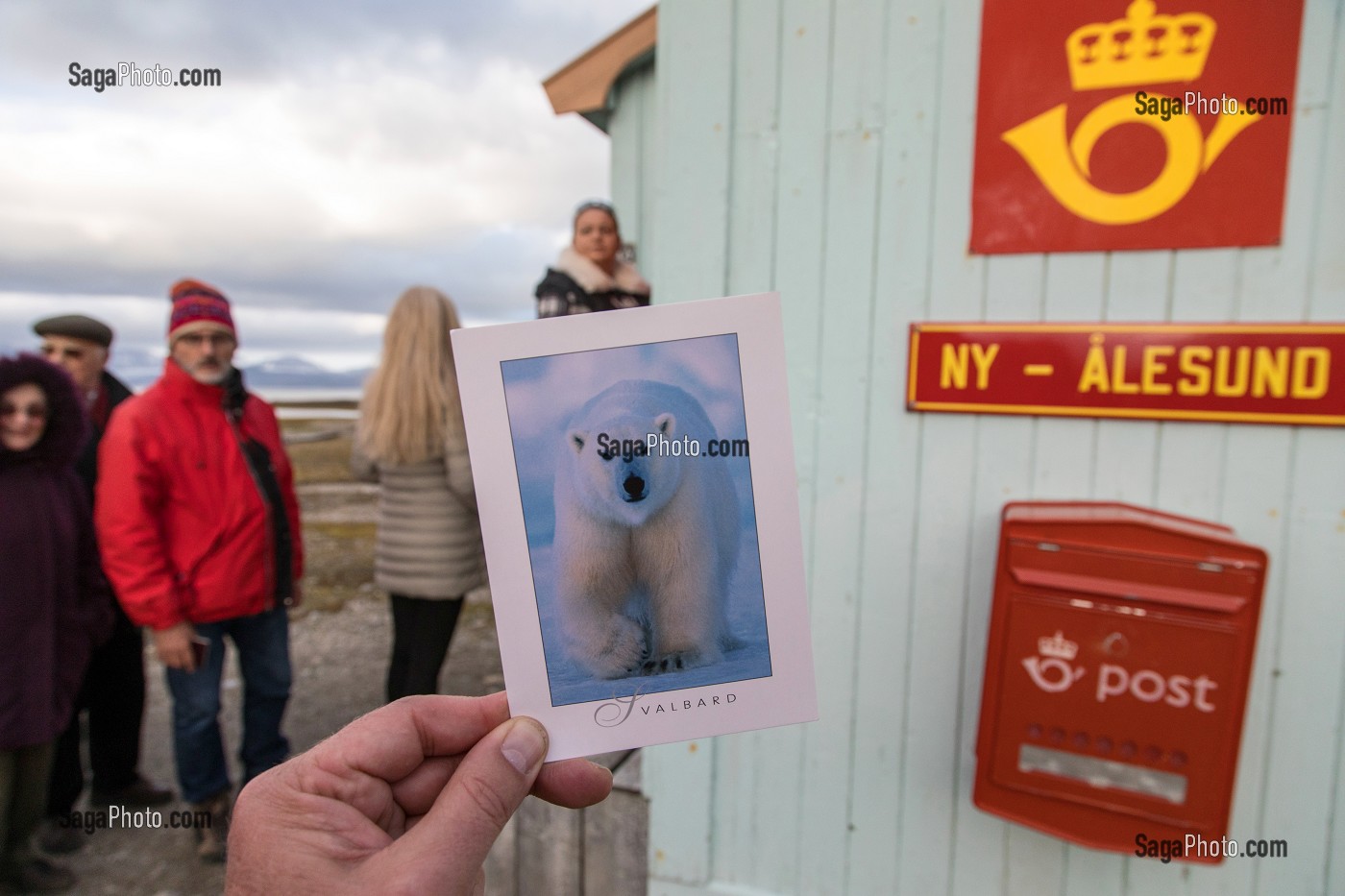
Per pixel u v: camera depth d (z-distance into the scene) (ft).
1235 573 3.96
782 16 5.24
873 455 5.27
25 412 5.93
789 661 2.22
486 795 2.14
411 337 7.47
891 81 5.03
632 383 2.17
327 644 12.93
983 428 4.99
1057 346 4.75
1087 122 4.59
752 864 5.80
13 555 5.91
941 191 4.97
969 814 5.19
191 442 6.66
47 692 6.14
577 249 9.80
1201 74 4.34
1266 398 4.33
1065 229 4.70
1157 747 4.13
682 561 2.21
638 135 11.66
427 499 7.69
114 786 8.24
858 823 5.49
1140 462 4.66
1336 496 4.28
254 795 2.29
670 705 2.22
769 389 2.18
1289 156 4.23
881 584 5.31
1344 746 4.37
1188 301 4.49
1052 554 4.29
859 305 5.23
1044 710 4.34
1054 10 4.61
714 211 5.50
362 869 2.09
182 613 6.64
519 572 2.21
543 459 2.19
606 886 6.34
